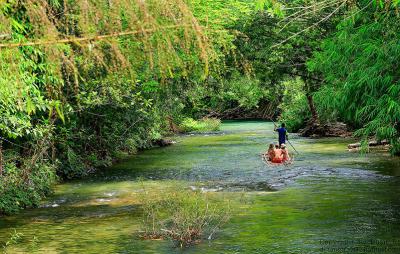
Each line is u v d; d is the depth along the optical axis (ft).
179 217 37.29
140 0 8.77
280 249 31.42
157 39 9.12
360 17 37.11
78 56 9.73
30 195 48.70
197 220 39.17
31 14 8.79
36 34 8.93
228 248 31.99
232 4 75.46
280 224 38.14
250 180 61.67
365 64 36.11
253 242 33.27
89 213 44.14
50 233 37.04
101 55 9.08
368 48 34.96
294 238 33.99
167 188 56.90
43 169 56.49
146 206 45.73
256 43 98.53
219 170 72.18
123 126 88.07
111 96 63.36
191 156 92.94
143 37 8.91
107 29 8.87
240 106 232.73
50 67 9.46
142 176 67.87
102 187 59.16
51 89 10.41
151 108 92.07
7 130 37.96
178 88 98.12
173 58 9.40
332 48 38.96
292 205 45.24
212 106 237.25
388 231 35.14
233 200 48.39
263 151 98.32
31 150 55.01
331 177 61.21
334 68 40.50
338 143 107.24
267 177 63.72
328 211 42.22
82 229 38.09
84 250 32.19
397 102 34.63
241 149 103.71
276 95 191.72
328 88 39.73
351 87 36.68
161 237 35.14
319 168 69.82
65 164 67.46
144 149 108.68
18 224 40.29
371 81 34.65
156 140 115.55
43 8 8.89
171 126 151.84
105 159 82.07
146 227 37.88
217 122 179.22
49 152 65.67
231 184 58.85
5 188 46.55
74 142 74.28
